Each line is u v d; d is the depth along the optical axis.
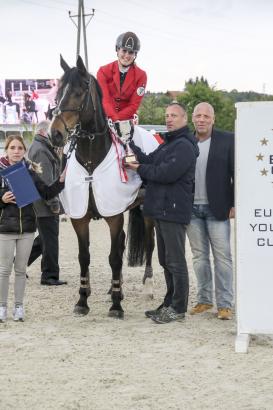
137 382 4.34
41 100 43.56
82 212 6.06
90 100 5.93
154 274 8.85
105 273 8.96
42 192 5.97
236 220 5.28
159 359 4.88
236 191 5.26
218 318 6.23
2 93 43.25
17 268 6.11
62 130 5.77
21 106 43.34
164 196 5.87
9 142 5.93
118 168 6.11
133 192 6.28
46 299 7.23
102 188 6.02
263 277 5.25
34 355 5.00
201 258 6.40
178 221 5.86
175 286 6.04
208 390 4.16
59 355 4.99
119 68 6.77
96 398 4.04
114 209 6.09
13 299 7.18
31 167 6.04
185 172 5.80
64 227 14.65
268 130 5.18
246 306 5.29
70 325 6.00
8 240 5.96
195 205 6.27
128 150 6.31
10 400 4.02
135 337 5.54
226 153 6.09
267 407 3.85
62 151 6.54
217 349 5.15
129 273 8.95
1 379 4.42
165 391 4.15
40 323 6.07
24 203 5.69
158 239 6.16
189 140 5.87
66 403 3.95
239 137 5.23
